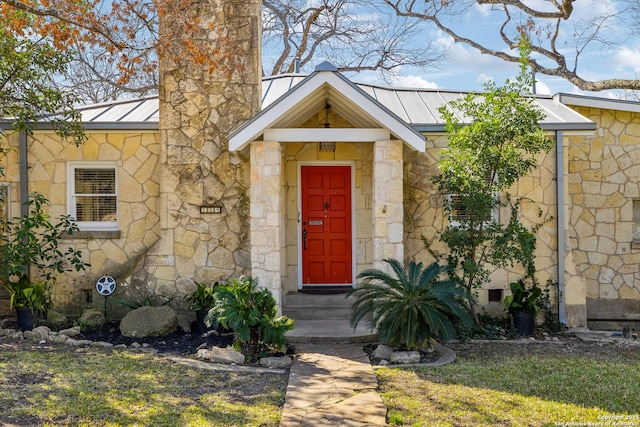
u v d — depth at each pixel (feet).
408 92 43.98
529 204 34.35
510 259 30.68
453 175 30.55
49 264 35.14
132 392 20.21
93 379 21.62
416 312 25.23
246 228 34.60
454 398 20.02
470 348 28.53
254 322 24.67
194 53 32.22
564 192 34.40
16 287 31.83
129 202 35.81
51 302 33.27
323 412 18.56
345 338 28.53
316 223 37.19
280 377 22.65
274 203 30.09
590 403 19.66
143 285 34.19
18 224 34.65
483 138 29.37
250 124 28.81
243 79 34.96
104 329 31.30
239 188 34.65
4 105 32.89
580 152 38.40
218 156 34.73
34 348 26.76
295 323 31.73
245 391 20.77
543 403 19.57
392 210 29.68
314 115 35.81
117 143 35.81
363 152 36.47
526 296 32.17
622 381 22.06
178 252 34.45
